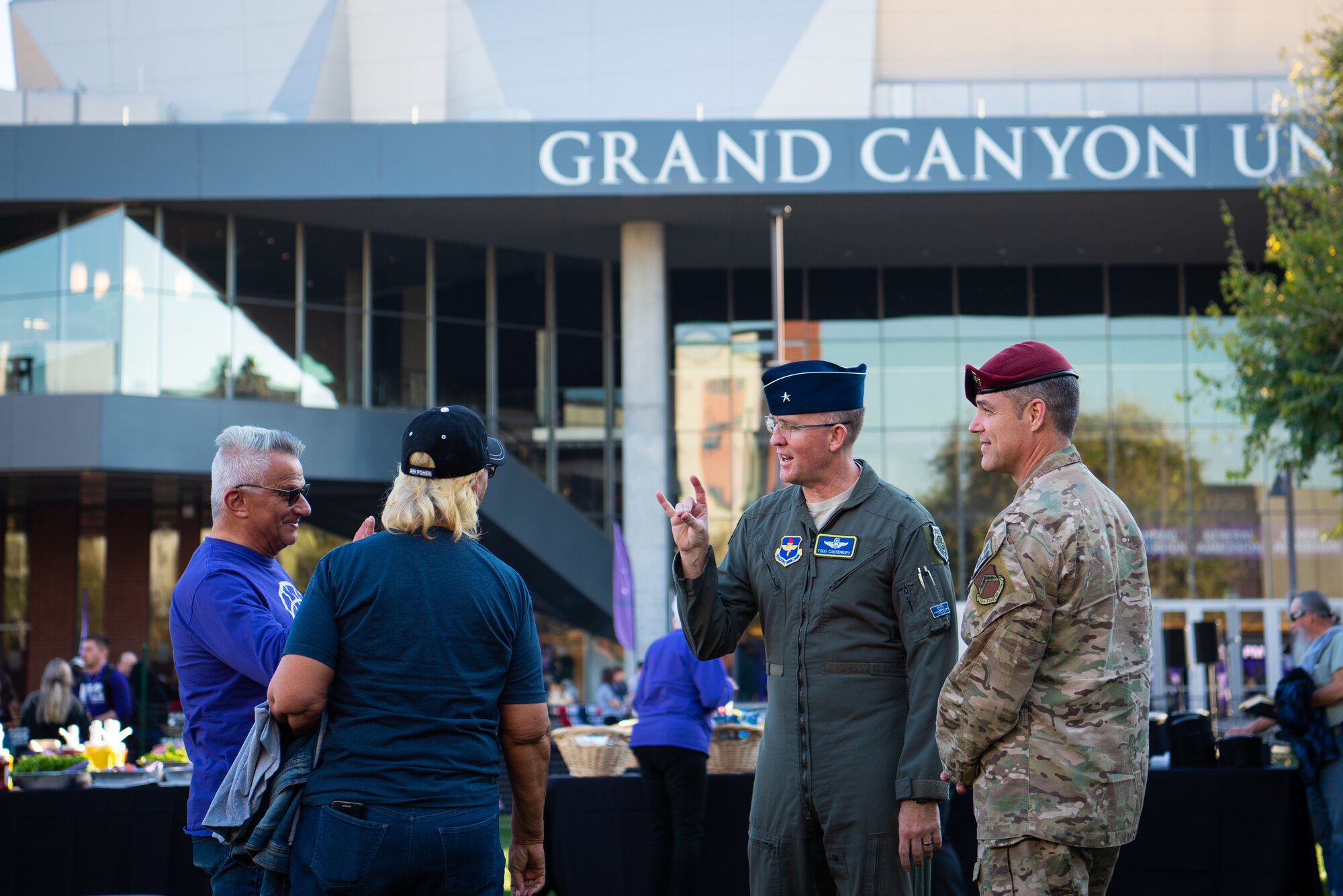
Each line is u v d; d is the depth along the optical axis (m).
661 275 20.50
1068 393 2.81
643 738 5.46
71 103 21.17
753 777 5.73
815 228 20.83
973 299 23.28
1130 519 2.81
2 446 17.78
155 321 18.77
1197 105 22.19
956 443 22.84
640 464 20.34
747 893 5.64
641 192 18.80
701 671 5.42
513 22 22.53
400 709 2.47
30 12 23.47
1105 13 22.77
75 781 5.20
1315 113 15.35
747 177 18.88
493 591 2.62
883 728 3.17
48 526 21.77
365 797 2.42
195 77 22.97
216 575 3.06
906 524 3.24
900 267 23.34
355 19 23.06
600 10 22.31
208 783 2.99
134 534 21.62
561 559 20.20
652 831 5.48
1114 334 23.16
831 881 3.26
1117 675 2.64
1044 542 2.61
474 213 19.77
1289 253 13.91
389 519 2.61
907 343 23.16
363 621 2.51
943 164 18.86
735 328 23.25
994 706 2.61
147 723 9.44
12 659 21.47
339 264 20.39
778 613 3.32
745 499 22.78
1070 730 2.60
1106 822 2.59
